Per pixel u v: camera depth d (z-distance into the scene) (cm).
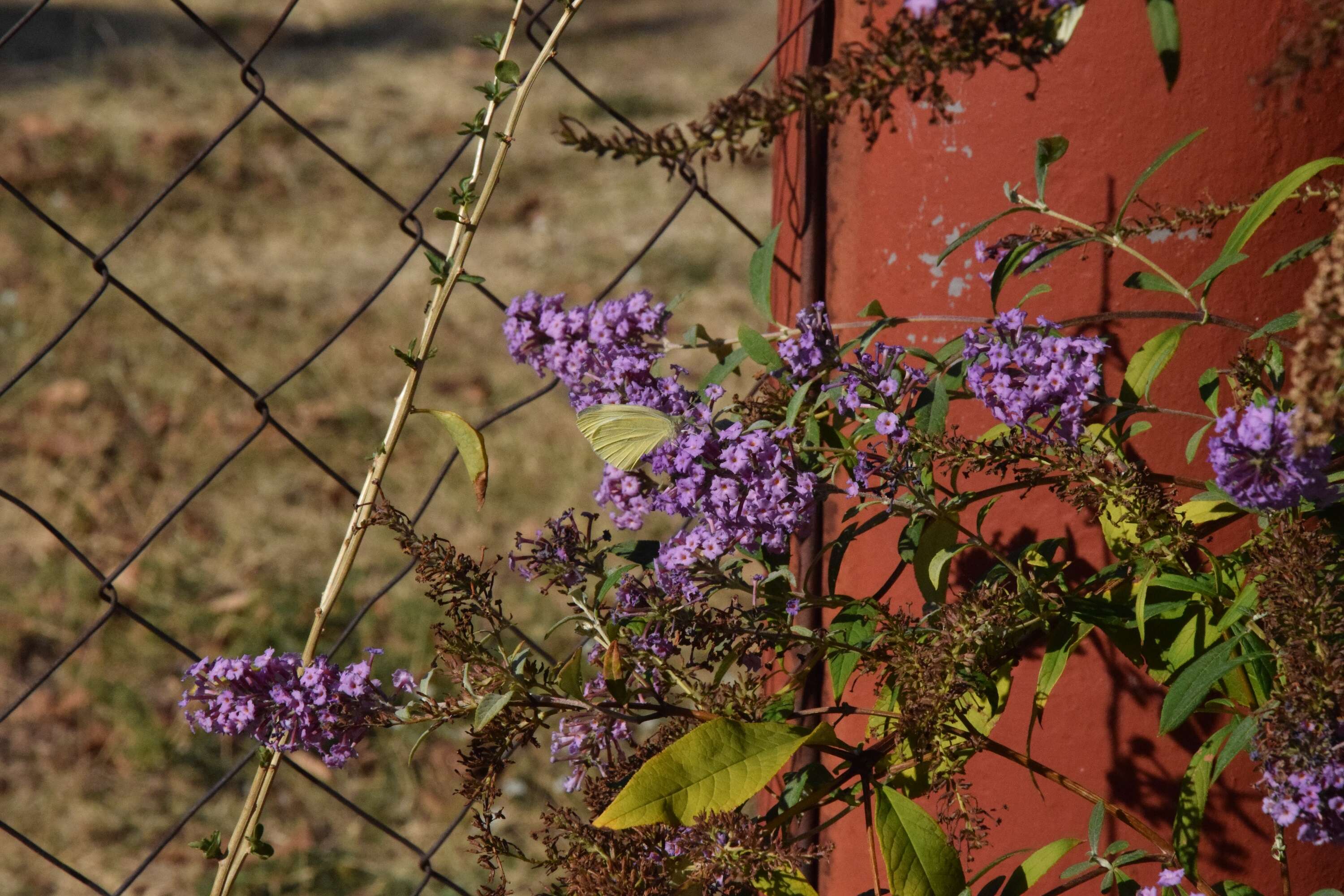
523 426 198
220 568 166
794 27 92
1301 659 78
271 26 435
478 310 239
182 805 129
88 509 176
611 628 83
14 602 157
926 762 84
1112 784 90
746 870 80
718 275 253
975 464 82
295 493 182
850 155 91
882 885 93
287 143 319
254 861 122
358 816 128
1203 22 85
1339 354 74
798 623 93
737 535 83
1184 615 84
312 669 83
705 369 203
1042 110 87
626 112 350
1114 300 88
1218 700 84
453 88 373
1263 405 79
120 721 139
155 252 258
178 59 384
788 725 82
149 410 201
